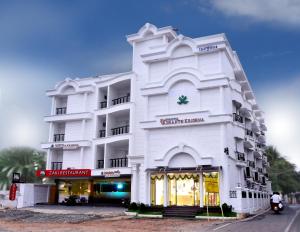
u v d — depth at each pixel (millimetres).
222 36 30359
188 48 31844
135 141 36594
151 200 29203
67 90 44656
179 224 20859
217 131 28016
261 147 54625
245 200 27188
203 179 27656
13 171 49656
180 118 29297
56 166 43531
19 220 25047
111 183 39344
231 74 34188
